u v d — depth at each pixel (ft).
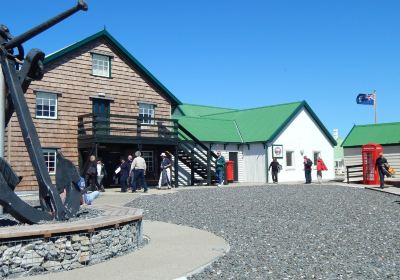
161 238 32.04
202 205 52.42
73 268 23.47
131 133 87.25
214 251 27.20
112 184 85.35
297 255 26.35
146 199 58.39
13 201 25.44
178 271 22.11
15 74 29.58
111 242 26.00
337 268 23.11
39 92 75.92
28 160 72.84
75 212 28.76
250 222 39.88
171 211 47.83
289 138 116.37
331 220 40.78
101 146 78.33
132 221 28.73
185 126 108.06
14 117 71.87
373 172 87.25
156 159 91.61
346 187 80.07
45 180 27.58
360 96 142.31
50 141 76.48
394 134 121.90
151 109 91.81
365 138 126.21
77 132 79.92
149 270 22.38
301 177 118.52
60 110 78.18
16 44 29.43
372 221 39.96
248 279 21.04
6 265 21.48
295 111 117.50
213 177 96.43
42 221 26.45
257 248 28.55
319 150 124.57
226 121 121.08
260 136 111.75
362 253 26.86
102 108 84.38
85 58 82.12
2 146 30.86
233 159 112.37
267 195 64.39
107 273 21.89
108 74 85.35
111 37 84.69
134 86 88.89
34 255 22.26
